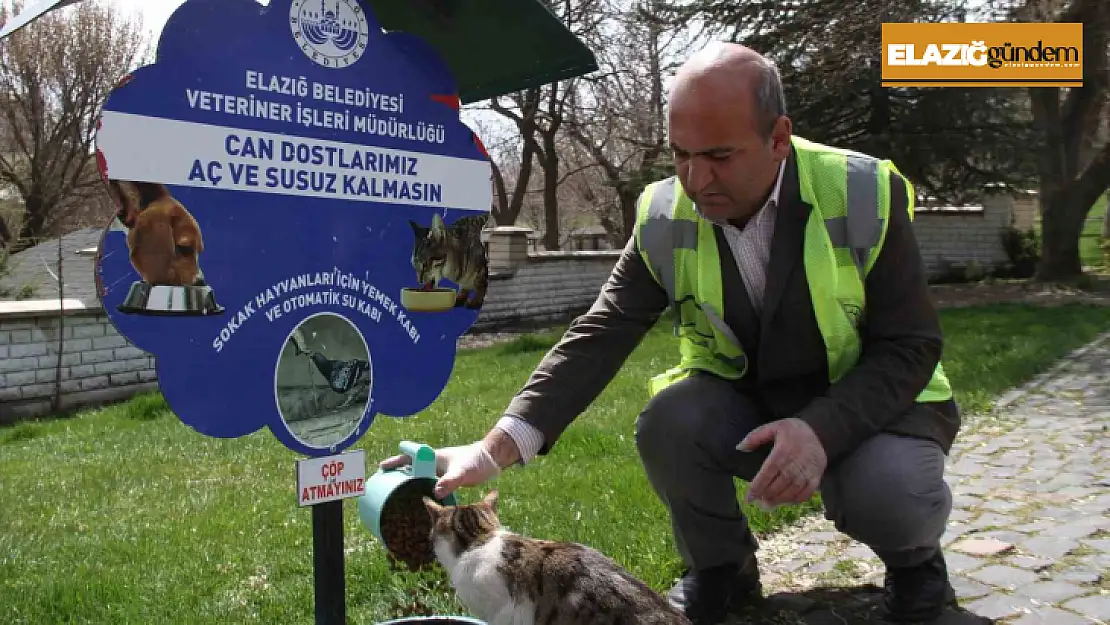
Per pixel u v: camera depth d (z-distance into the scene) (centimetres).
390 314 237
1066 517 398
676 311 296
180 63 194
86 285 1421
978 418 628
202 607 325
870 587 325
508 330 1644
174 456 639
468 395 855
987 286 1873
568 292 1848
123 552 401
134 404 930
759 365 280
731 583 302
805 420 247
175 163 195
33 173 2077
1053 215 1886
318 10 216
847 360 273
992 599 309
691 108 238
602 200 3036
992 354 905
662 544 362
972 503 427
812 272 261
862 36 1656
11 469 633
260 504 482
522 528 396
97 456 663
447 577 325
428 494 282
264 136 209
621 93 2336
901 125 1725
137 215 190
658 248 286
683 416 283
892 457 266
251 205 208
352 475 234
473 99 304
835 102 1706
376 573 339
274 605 323
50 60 1997
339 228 224
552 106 2477
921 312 268
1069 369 830
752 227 268
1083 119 1880
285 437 219
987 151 1723
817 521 399
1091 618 292
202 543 407
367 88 227
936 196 1917
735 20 1752
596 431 594
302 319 219
